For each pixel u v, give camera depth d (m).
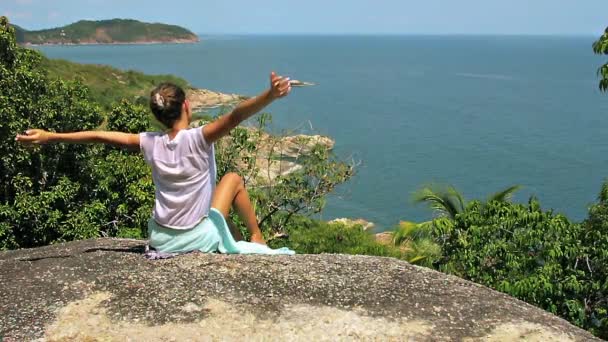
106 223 13.04
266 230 14.77
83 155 13.22
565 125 68.31
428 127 66.06
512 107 85.44
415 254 13.65
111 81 87.12
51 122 12.64
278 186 14.91
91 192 13.30
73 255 4.68
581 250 10.05
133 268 4.33
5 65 12.96
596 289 9.70
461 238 11.07
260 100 3.90
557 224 10.51
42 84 12.94
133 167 13.38
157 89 4.29
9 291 4.04
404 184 41.50
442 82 127.44
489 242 10.87
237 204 4.99
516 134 61.97
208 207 4.52
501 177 43.91
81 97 13.70
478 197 39.03
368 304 4.00
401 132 62.19
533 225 10.80
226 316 3.78
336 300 4.02
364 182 41.69
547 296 9.60
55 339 3.56
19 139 4.18
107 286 4.08
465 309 4.04
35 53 14.08
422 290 4.26
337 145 54.00
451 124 68.50
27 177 12.12
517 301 4.36
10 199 12.63
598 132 63.25
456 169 46.22
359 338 3.64
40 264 4.48
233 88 115.62
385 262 4.74
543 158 50.09
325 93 100.75
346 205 36.62
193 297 3.96
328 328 3.71
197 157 4.29
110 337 3.57
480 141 57.78
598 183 42.06
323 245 15.32
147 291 4.02
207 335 3.60
